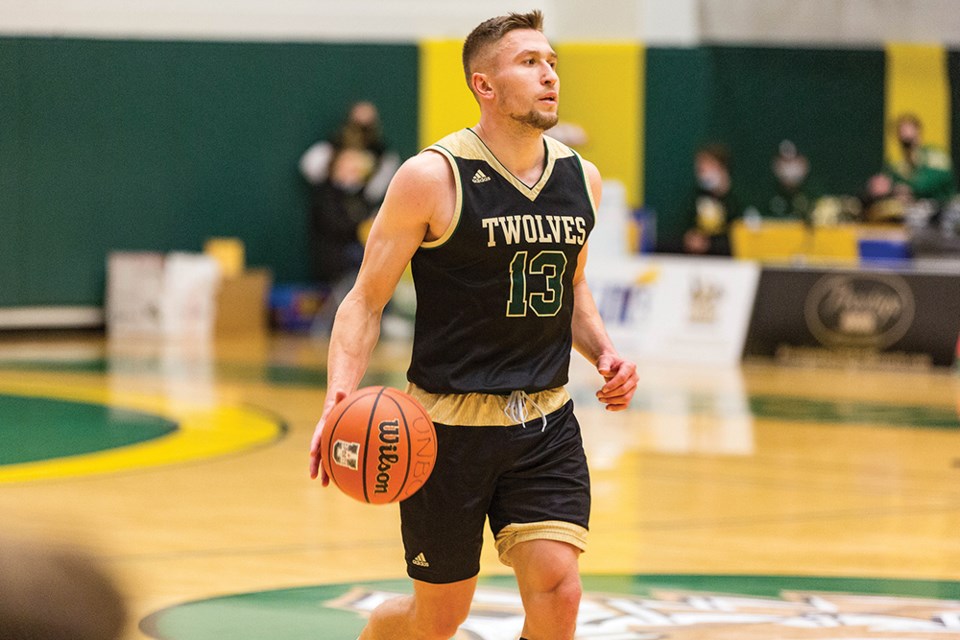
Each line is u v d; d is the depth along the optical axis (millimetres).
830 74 43781
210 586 11812
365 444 6707
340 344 7547
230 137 40875
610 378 7949
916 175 42875
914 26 45062
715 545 13852
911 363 31531
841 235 37062
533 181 7598
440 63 41750
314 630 10359
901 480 17938
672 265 34156
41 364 31422
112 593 2113
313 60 41438
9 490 16438
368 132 40438
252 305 40156
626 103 42031
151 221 40156
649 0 43094
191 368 30766
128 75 39562
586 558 13148
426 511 7488
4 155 38062
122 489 16672
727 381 29266
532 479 7516
